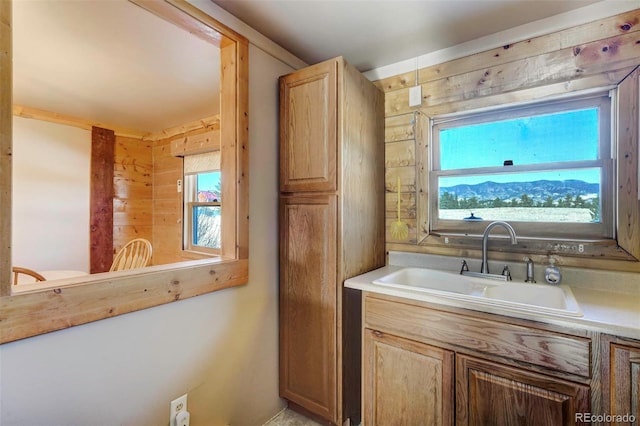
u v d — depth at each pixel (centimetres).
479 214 181
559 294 139
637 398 97
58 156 319
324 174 168
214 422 150
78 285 101
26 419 92
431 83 193
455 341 128
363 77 184
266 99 179
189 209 355
